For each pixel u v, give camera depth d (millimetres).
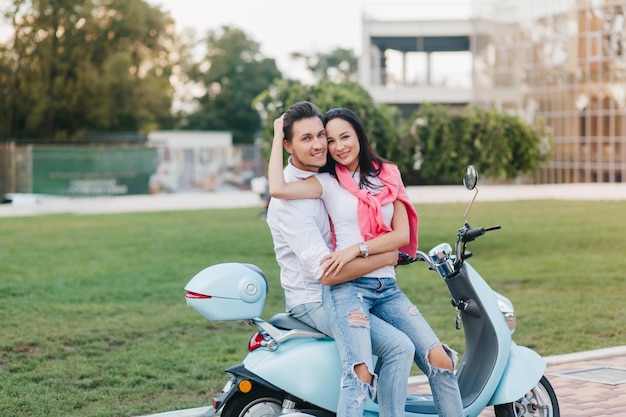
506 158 15727
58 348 8180
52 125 58594
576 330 8898
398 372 4383
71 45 56719
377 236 4547
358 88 15609
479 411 4785
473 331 4922
